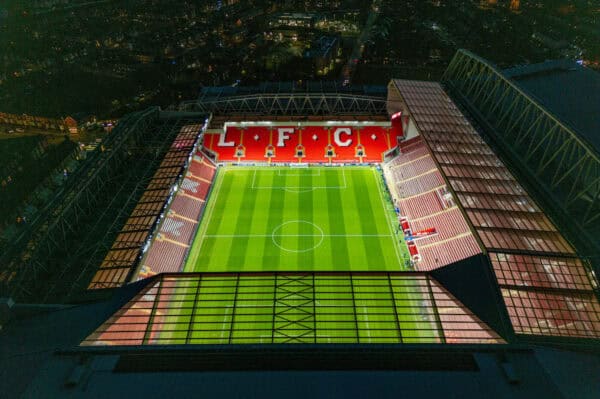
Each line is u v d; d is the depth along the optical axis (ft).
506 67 512.22
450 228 213.66
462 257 194.59
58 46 641.40
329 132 310.45
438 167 213.05
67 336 108.58
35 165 323.98
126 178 233.76
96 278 164.25
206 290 159.43
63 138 392.47
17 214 284.82
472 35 632.79
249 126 312.91
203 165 282.15
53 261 174.60
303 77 484.74
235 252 213.66
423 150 279.28
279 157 296.10
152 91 485.97
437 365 91.91
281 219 239.50
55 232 188.24
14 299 152.46
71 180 211.82
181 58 562.25
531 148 235.40
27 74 543.80
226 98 313.53
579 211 184.44
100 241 185.47
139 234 191.01
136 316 118.62
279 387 85.56
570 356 100.12
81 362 92.73
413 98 292.61
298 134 309.42
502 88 311.06
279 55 528.63
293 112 334.85
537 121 220.23
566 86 308.60
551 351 100.78
